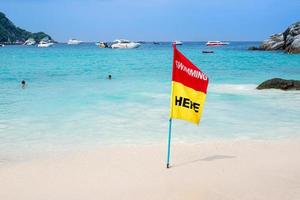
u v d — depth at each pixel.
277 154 11.94
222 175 9.96
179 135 14.76
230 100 23.47
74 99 23.89
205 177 9.81
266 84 28.52
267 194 8.73
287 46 98.56
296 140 13.88
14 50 141.50
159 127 16.16
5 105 21.61
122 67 54.88
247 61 68.38
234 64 60.91
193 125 16.48
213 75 42.09
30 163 11.18
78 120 17.56
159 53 113.00
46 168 10.67
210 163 10.98
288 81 28.22
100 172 10.27
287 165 10.77
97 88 29.72
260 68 52.28
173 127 16.11
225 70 49.25
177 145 13.11
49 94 26.22
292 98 24.23
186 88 10.34
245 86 30.59
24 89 29.11
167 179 9.68
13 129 15.77
